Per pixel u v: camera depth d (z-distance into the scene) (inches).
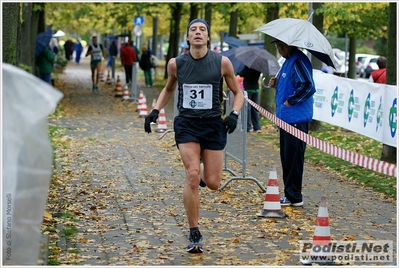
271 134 950.4
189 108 375.2
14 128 278.5
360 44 3304.6
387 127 676.7
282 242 396.8
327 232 351.9
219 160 379.9
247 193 544.4
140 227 430.6
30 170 282.2
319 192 559.2
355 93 782.5
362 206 504.4
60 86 1763.0
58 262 348.5
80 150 764.6
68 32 4421.8
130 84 1779.0
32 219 284.7
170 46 2087.8
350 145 845.2
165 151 770.8
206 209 484.4
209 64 375.9
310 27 499.5
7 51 600.4
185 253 370.6
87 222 442.6
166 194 537.6
